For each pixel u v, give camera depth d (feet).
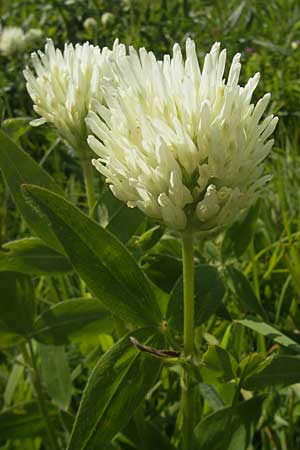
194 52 0.48
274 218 1.08
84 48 0.63
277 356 0.58
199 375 0.55
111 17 1.73
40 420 0.72
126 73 0.48
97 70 0.61
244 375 0.57
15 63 1.68
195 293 0.59
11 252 0.68
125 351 0.53
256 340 0.81
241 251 0.76
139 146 0.47
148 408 0.78
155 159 0.47
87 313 0.68
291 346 0.61
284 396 0.75
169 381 0.78
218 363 0.56
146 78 0.47
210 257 0.78
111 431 0.52
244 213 0.76
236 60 0.47
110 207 0.67
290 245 0.90
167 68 0.48
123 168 0.47
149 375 0.54
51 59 0.64
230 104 0.46
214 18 2.08
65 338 0.68
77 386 0.85
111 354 0.53
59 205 0.53
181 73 0.47
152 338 0.56
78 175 1.30
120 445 0.68
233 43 1.80
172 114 0.46
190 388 0.57
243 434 0.61
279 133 1.39
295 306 0.85
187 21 1.86
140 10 1.91
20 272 0.68
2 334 0.68
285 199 1.11
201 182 0.46
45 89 0.63
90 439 0.51
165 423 0.76
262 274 0.93
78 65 0.62
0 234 0.93
